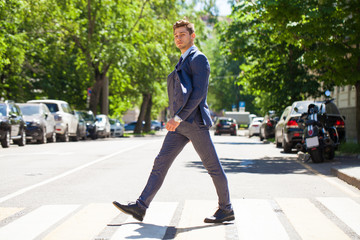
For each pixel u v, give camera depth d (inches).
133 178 387.2
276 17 628.4
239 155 666.2
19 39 1091.9
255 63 1235.2
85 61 1381.6
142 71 1433.3
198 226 216.1
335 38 660.7
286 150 719.7
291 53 1164.5
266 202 274.2
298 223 221.9
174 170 446.3
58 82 1489.9
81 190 323.9
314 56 660.7
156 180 214.5
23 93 1350.9
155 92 1818.4
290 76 1171.9
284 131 718.5
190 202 275.0
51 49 1328.7
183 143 215.0
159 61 1412.4
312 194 307.4
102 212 246.7
